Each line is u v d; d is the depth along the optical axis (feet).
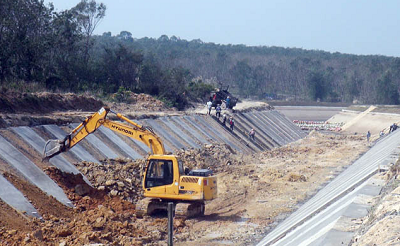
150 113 132.26
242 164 124.26
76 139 67.31
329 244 39.14
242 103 264.52
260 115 229.04
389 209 41.93
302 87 499.51
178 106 195.52
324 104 430.61
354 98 489.26
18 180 58.85
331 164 131.13
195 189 63.31
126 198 69.97
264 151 167.22
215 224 64.64
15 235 47.52
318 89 479.00
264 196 85.30
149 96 166.30
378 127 288.71
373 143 192.65
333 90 508.53
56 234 50.83
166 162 64.18
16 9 135.85
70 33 168.45
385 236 34.94
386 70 490.90
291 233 53.01
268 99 472.44
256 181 99.86
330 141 209.05
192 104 212.02
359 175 82.28
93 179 72.33
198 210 68.59
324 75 496.23
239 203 79.36
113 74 188.65
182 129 133.08
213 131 150.30
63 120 91.35
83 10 188.44
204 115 161.58
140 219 63.67
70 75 161.07
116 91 182.80
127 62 191.93
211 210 73.82
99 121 66.69
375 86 479.82
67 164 72.84
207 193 64.64
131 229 56.59
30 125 81.61
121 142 96.73
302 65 544.62
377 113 315.37
